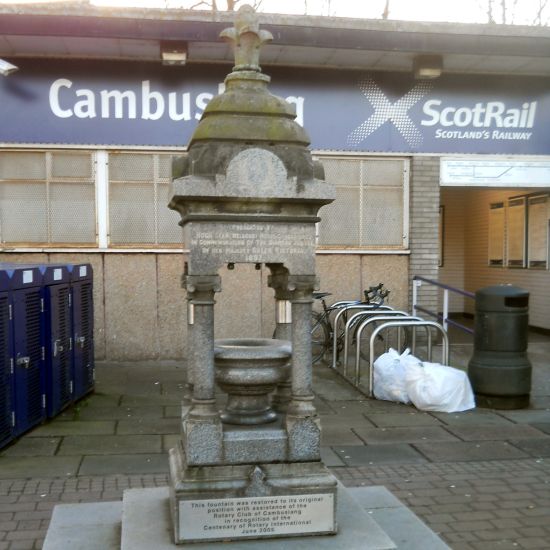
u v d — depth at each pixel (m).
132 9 8.94
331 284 10.78
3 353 6.19
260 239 3.95
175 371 9.63
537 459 6.11
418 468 5.86
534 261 13.19
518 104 10.84
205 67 10.03
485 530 4.63
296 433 3.95
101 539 4.18
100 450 6.24
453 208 16.09
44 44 9.35
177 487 3.81
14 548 4.30
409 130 10.66
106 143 9.98
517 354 7.81
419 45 9.53
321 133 10.46
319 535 3.93
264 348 4.16
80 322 7.99
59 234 10.06
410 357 8.34
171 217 10.23
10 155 9.92
